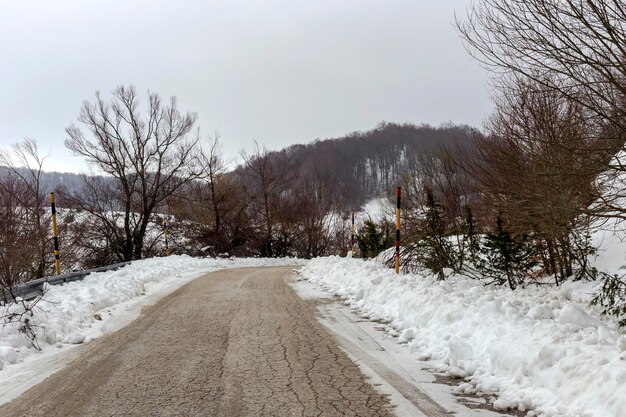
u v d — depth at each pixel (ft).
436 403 15.98
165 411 15.80
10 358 22.18
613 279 26.50
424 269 47.26
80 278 47.93
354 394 16.97
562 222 24.79
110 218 113.19
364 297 36.63
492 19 22.08
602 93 20.53
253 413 15.46
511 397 15.96
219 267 90.63
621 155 21.74
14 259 56.34
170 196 122.31
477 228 44.78
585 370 14.76
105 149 108.17
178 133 114.52
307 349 23.25
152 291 46.70
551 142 22.22
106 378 19.48
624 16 18.78
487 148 37.70
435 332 23.93
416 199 54.08
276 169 146.30
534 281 38.01
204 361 21.50
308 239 143.64
